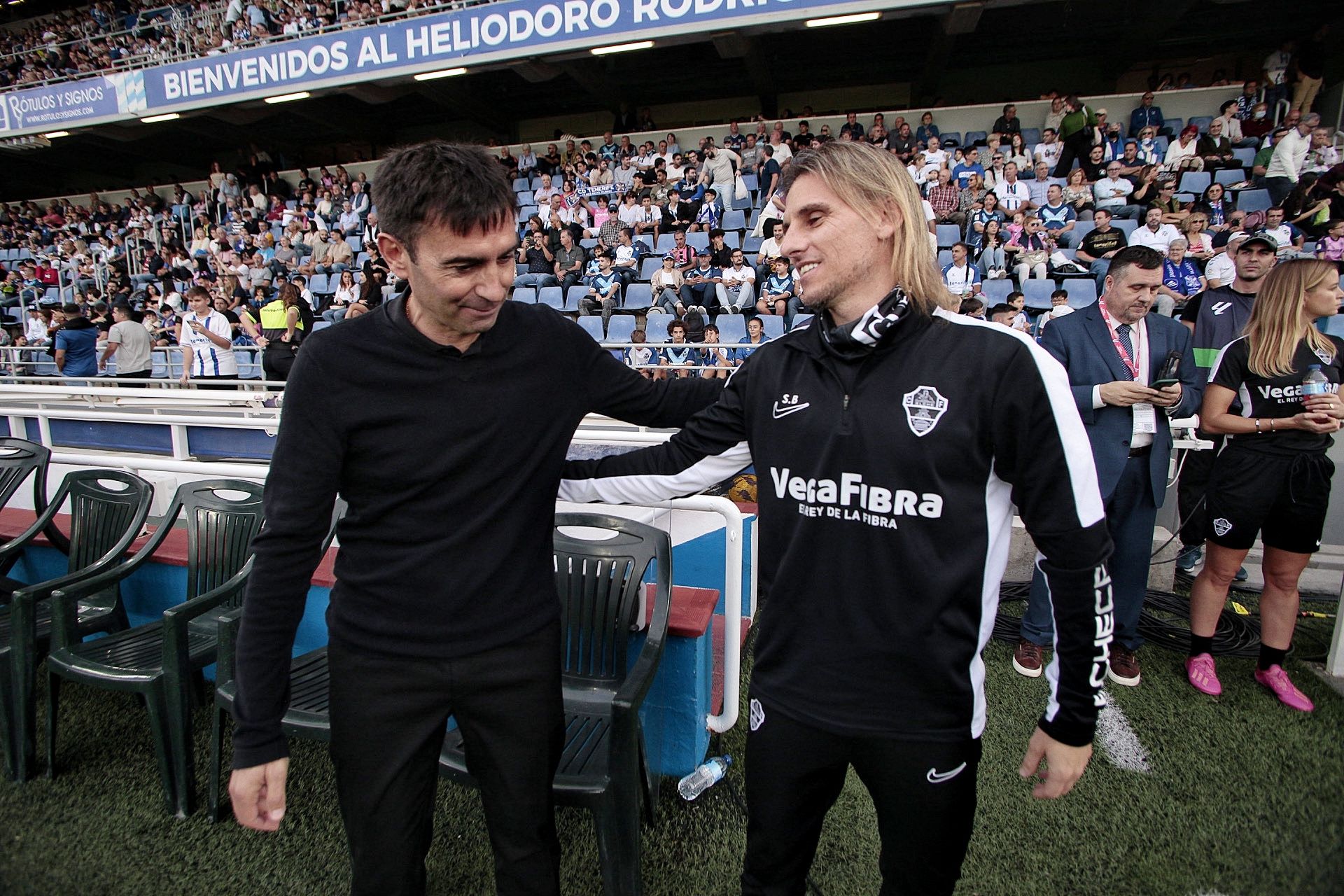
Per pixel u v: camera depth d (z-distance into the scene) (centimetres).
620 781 135
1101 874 158
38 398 464
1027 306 661
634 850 140
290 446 98
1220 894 152
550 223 945
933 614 93
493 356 101
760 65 1113
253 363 690
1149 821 173
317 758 207
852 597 97
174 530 275
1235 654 254
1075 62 1200
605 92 1238
